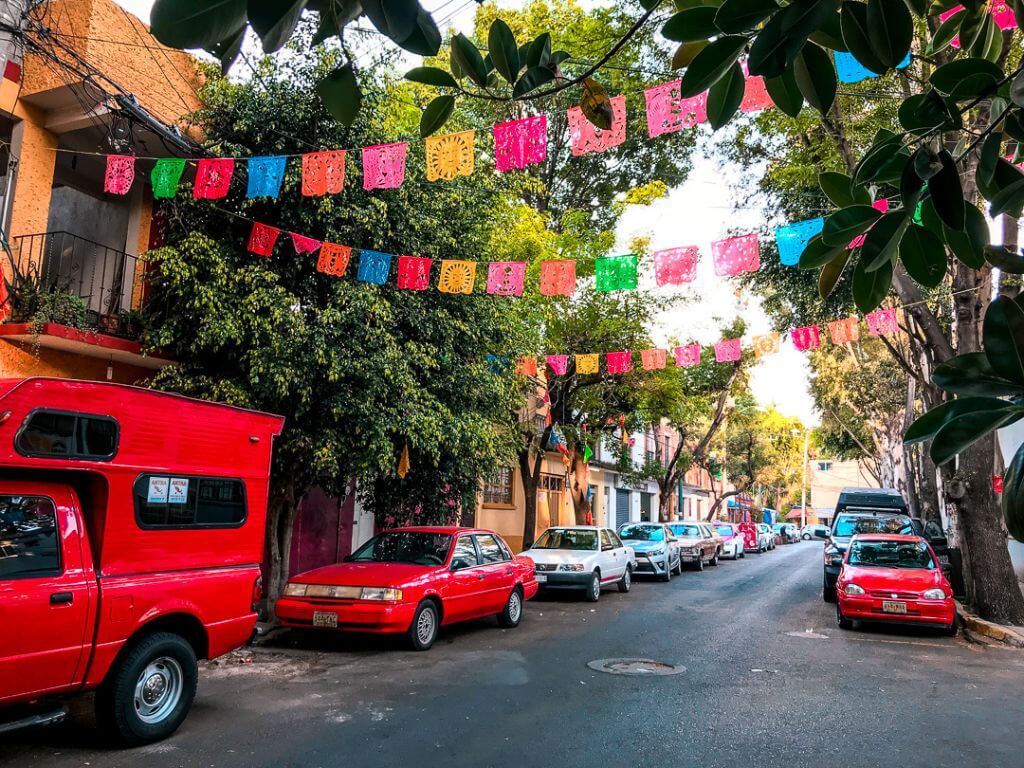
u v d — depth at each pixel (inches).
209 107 404.5
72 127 405.7
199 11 50.3
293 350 368.5
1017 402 60.3
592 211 832.3
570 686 309.1
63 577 208.4
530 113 618.8
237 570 266.8
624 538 853.2
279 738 234.2
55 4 386.0
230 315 370.6
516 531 951.6
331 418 404.2
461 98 493.7
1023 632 457.1
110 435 227.6
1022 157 101.0
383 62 399.5
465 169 258.1
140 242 454.9
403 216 409.1
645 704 283.6
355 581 376.2
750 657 382.6
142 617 226.5
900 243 85.7
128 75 402.0
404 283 353.7
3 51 259.0
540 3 620.1
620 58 471.5
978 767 222.4
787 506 2960.1
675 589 721.0
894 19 66.9
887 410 1187.3
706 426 1545.3
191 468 253.4
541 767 213.8
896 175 81.0
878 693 311.3
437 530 445.4
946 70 69.6
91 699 271.7
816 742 243.0
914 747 240.2
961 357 61.9
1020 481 56.2
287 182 376.2
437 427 414.3
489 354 510.0
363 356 383.2
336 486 456.8
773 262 665.0
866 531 695.1
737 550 1264.8
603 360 706.8
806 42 73.9
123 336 414.3
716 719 266.5
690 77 68.6
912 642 442.6
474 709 270.5
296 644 392.5
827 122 452.8
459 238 454.3
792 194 590.6
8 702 193.3
